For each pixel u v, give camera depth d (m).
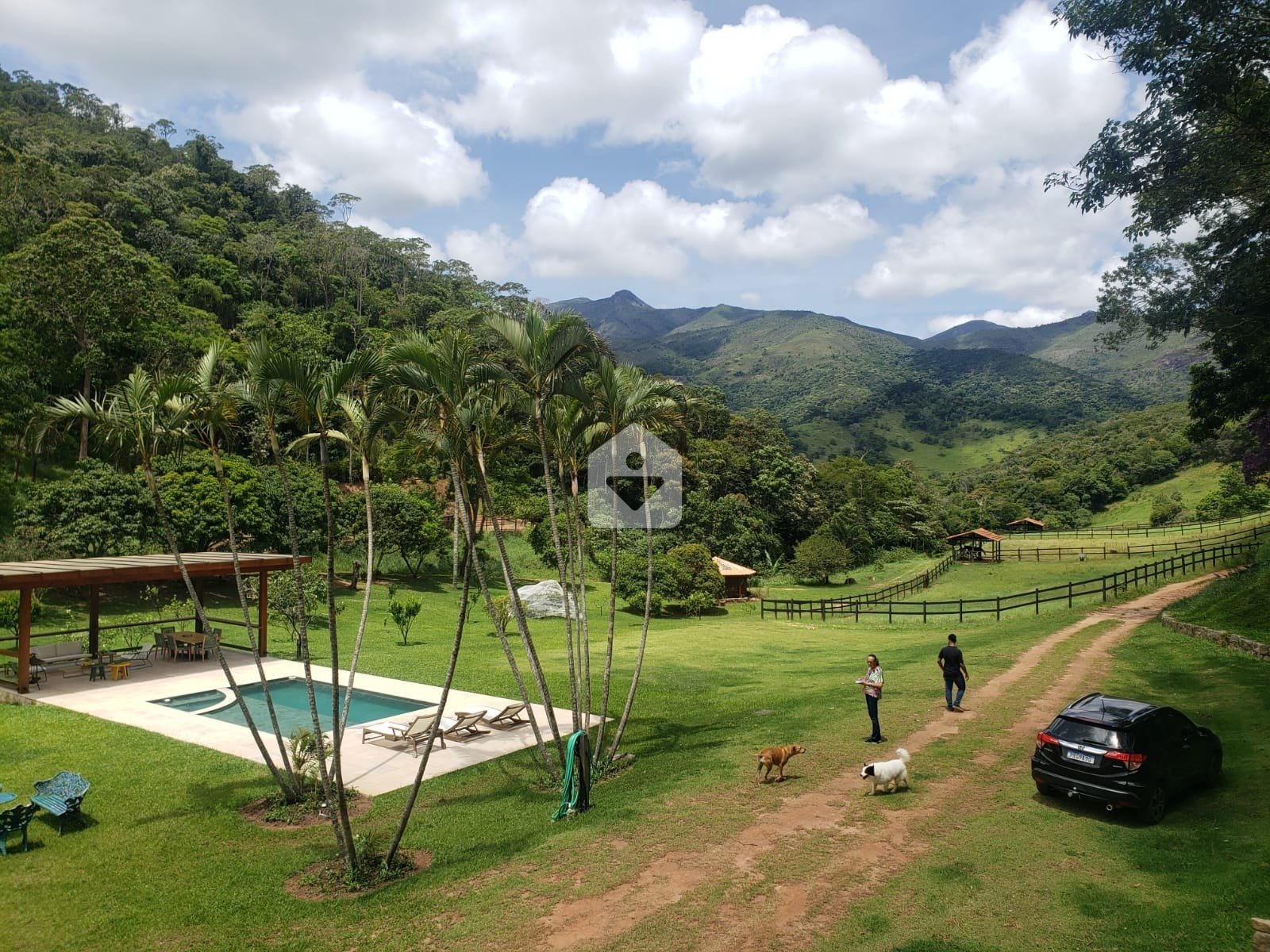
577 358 14.41
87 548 33.47
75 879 10.00
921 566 65.94
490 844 11.07
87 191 84.88
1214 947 6.78
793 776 12.69
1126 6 15.23
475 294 131.62
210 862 10.59
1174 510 81.69
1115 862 8.78
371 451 13.70
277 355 11.02
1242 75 14.94
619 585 42.50
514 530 60.88
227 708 19.06
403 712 19.03
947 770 12.44
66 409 12.46
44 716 17.81
